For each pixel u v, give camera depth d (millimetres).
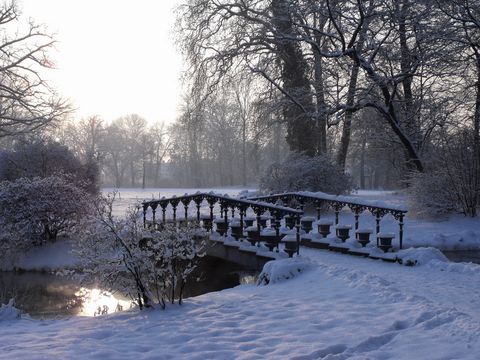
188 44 24234
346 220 18359
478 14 19875
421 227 16406
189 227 8258
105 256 7629
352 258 11172
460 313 5828
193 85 24531
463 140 18062
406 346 4855
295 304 7180
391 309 6477
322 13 20562
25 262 14695
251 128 26516
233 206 13570
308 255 11500
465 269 9500
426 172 19297
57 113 33344
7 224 15148
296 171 20703
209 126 79812
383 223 17391
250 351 4992
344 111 20922
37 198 15430
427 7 19578
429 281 8617
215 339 5523
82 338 5734
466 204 17375
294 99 23078
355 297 7387
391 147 27984
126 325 6387
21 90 33156
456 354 4508
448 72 20438
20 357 4844
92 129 86062
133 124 96875
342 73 23453
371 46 20375
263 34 23062
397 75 20469
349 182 21500
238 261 12055
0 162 19953
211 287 11672
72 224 15914
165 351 5148
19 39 32500
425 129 21688
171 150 93438
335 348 4961
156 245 7703
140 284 7504
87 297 10797
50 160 20094
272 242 11477
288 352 4891
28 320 7289
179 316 6773
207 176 89312
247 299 7781
